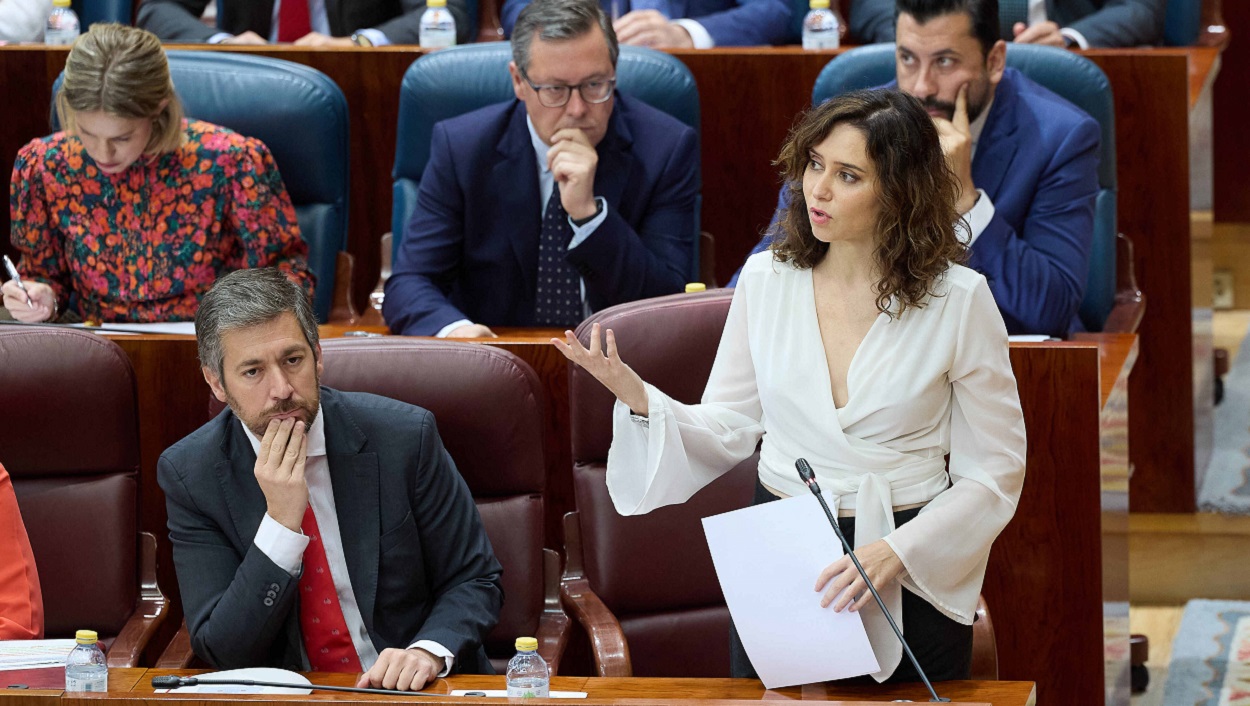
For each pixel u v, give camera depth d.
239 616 7.88
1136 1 15.96
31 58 14.55
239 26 16.83
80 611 9.29
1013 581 9.89
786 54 14.35
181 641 8.79
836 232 6.91
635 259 12.10
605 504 9.25
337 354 9.02
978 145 12.30
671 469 7.20
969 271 7.02
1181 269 14.34
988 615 8.44
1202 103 15.08
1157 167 14.26
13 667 7.55
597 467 9.33
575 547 9.61
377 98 14.60
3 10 16.06
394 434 8.41
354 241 14.91
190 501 8.31
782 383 7.15
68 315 12.73
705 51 14.46
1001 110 12.27
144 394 10.22
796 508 6.95
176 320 12.57
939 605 6.98
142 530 10.14
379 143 14.69
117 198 12.47
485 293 12.77
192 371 10.19
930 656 7.18
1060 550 9.79
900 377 6.97
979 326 6.96
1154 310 14.43
